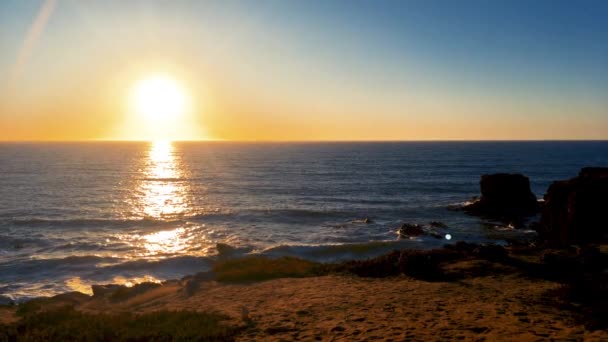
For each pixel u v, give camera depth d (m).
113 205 56.75
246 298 16.52
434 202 60.69
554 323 10.96
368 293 15.91
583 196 29.52
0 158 163.38
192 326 11.66
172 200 61.56
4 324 13.16
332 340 10.07
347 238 38.38
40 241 36.28
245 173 105.81
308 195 67.75
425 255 21.02
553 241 30.00
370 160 154.12
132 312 15.70
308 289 17.45
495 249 23.05
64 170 111.56
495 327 10.57
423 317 11.97
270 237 38.59
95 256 29.81
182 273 26.64
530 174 101.62
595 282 15.69
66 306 15.30
